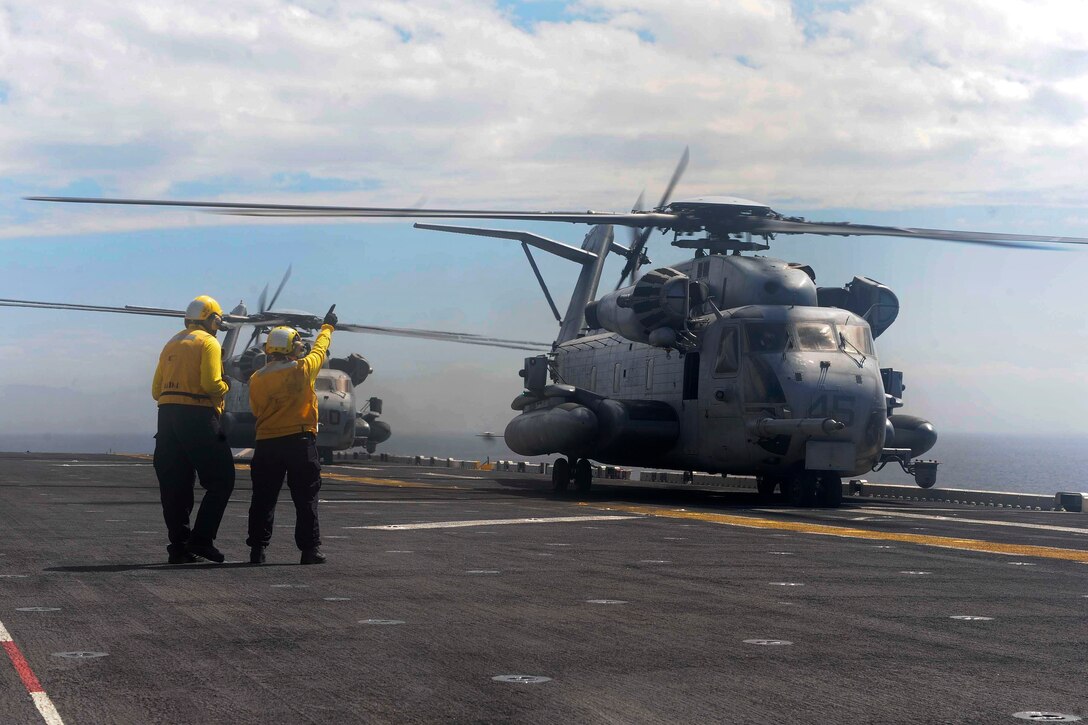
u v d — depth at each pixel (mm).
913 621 7664
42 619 7539
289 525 15102
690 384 24672
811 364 22656
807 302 24156
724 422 23562
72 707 5219
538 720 5035
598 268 33094
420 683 5738
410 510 18234
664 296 24125
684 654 6480
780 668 6109
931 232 21469
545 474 42656
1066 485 164625
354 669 6062
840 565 11031
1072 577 10328
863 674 5969
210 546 10820
